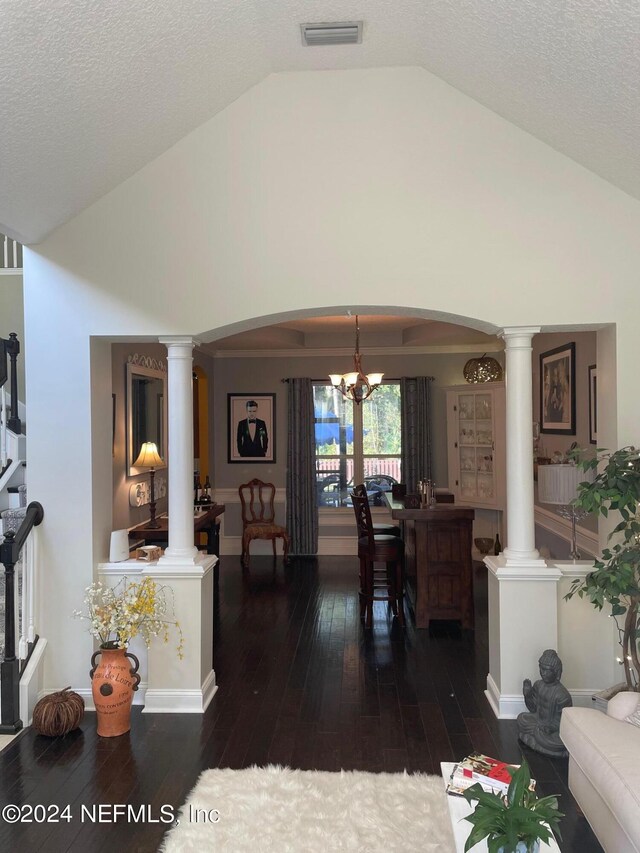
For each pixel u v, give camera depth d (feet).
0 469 18.07
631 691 10.56
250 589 22.80
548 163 13.01
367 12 11.06
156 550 13.80
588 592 11.56
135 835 9.06
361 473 28.55
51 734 11.87
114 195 13.46
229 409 28.78
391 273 13.20
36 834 9.07
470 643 17.20
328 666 15.53
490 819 6.06
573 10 8.71
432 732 12.12
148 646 12.89
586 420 16.42
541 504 20.38
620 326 12.83
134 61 10.03
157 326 13.43
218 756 11.21
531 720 11.69
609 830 7.85
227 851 8.57
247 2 10.31
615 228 12.90
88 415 13.42
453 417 27.09
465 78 12.39
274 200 13.35
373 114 13.24
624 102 10.03
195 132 13.38
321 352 28.48
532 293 13.03
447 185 13.16
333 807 9.57
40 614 13.35
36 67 8.95
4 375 18.30
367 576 20.01
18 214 12.15
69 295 13.48
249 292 13.37
